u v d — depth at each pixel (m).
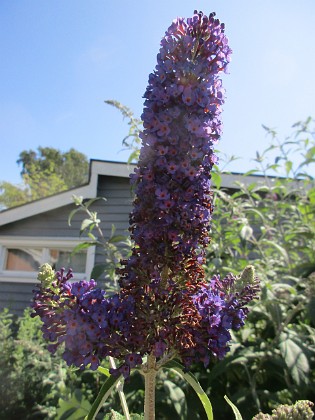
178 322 1.28
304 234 3.97
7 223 8.15
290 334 3.13
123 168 7.81
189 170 1.31
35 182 36.47
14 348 4.89
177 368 1.49
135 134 3.87
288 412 1.32
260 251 4.19
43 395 4.21
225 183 7.23
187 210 1.31
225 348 1.32
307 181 5.09
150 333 1.27
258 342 3.43
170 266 1.32
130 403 3.09
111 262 3.72
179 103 1.34
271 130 5.16
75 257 8.20
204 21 1.40
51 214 8.28
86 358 1.23
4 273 8.28
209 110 1.34
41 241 8.17
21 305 8.21
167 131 1.30
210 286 1.51
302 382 2.70
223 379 3.34
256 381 3.35
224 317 1.34
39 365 4.50
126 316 1.29
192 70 1.34
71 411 2.78
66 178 46.31
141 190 1.34
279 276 4.10
